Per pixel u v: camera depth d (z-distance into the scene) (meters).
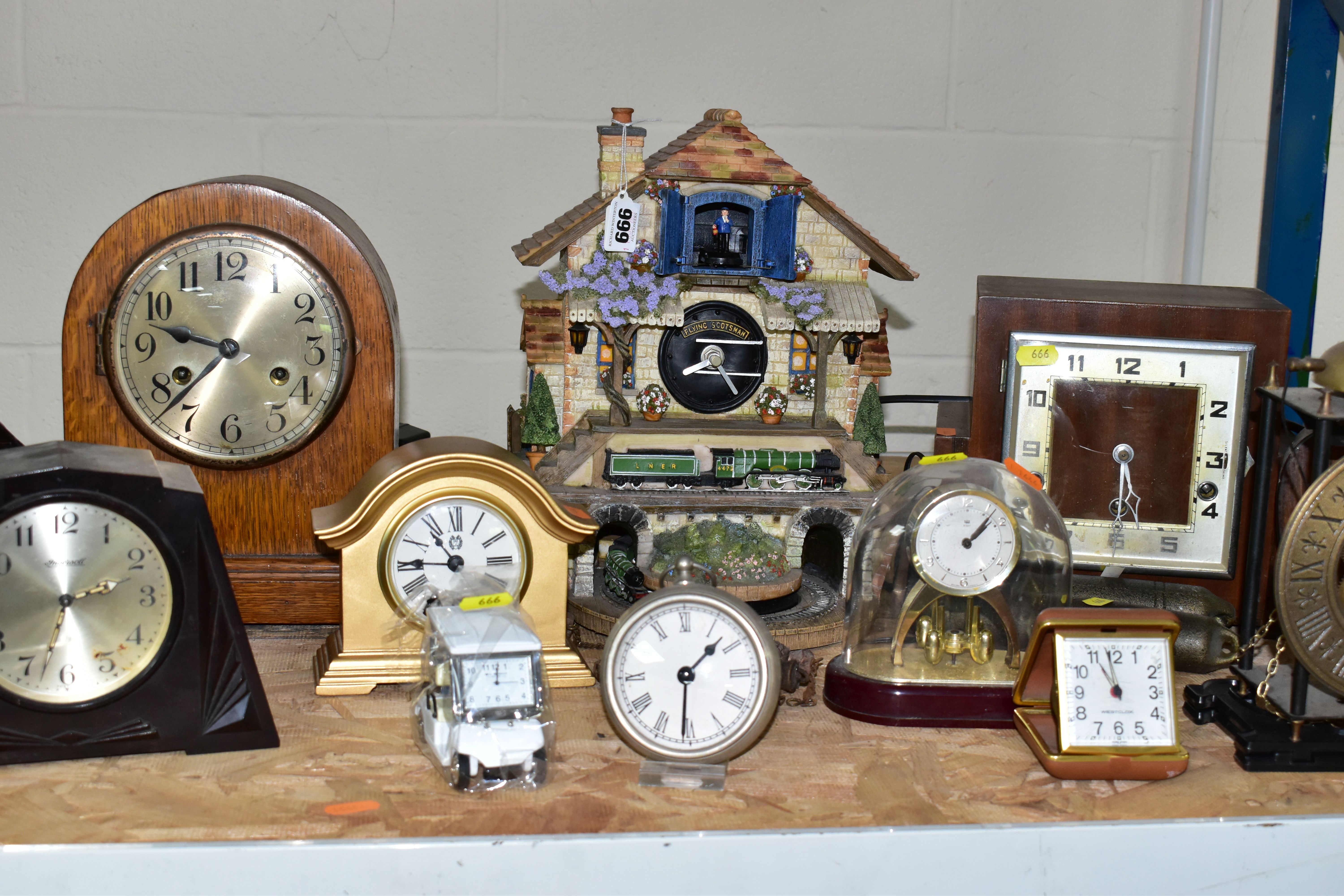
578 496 1.23
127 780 0.96
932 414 1.94
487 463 1.11
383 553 1.11
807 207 1.26
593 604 1.24
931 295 1.90
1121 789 0.99
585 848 0.88
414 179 1.77
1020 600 1.13
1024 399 1.26
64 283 1.75
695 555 1.24
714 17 1.77
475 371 1.85
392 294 1.31
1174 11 1.82
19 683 0.96
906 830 0.91
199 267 1.18
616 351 1.24
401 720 1.08
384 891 0.88
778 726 1.10
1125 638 1.03
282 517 1.24
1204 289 1.35
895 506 1.14
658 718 1.01
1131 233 1.90
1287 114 1.76
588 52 1.76
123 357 1.18
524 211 1.80
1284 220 1.78
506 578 1.13
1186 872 0.94
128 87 1.70
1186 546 1.27
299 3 1.70
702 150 1.22
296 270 1.19
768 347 1.29
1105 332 1.25
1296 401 1.07
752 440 1.27
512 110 1.77
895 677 1.11
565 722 1.09
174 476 1.03
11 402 1.77
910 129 1.83
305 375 1.21
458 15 1.73
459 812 0.92
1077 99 1.84
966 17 1.80
